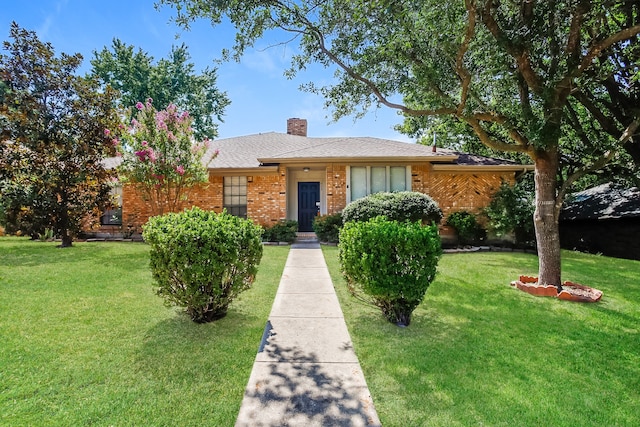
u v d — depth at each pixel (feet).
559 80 18.21
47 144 34.73
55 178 34.65
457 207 40.04
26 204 34.40
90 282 19.65
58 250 31.99
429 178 40.22
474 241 39.09
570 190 45.19
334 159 38.91
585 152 35.94
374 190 40.16
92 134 36.42
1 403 8.34
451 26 18.33
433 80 19.63
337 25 19.75
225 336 12.69
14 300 16.21
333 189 40.40
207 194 42.52
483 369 10.61
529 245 37.45
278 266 24.70
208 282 13.15
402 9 16.72
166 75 86.22
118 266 24.12
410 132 53.78
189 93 90.02
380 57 20.70
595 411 8.61
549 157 20.27
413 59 19.80
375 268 13.92
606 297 18.74
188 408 8.35
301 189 44.78
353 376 9.97
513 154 56.03
